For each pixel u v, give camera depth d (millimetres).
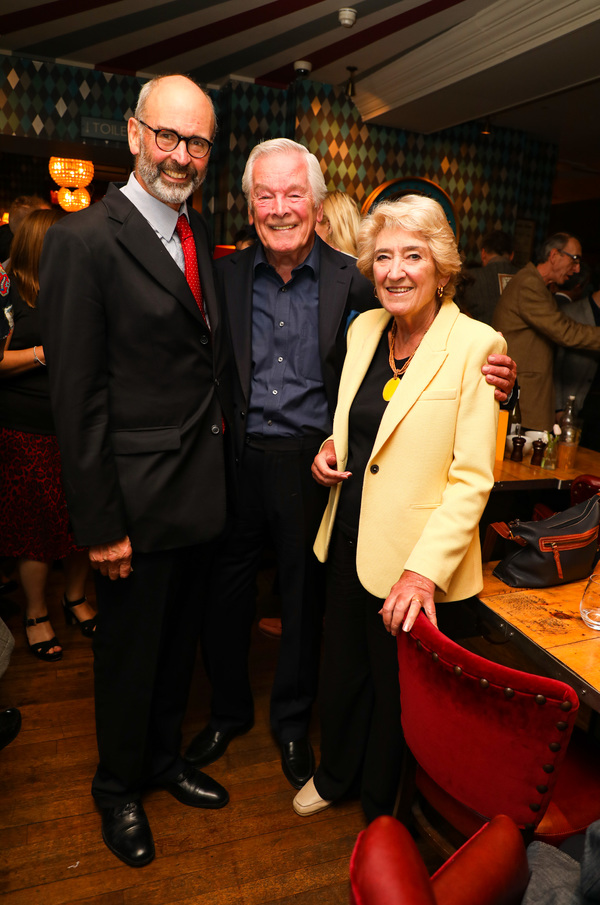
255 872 1732
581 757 1511
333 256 1954
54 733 2219
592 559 1706
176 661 1897
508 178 6336
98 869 1725
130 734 1780
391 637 1635
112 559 1615
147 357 1596
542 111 5559
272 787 2035
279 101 5809
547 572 1641
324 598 2092
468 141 6105
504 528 1681
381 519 1551
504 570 1686
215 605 2057
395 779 1729
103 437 1563
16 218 3551
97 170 8789
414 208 1420
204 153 1573
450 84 4512
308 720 2168
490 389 1451
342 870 1748
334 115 5637
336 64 5168
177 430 1652
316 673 2137
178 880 1698
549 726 1093
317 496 1946
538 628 1453
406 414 1489
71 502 1571
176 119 1507
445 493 1481
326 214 2619
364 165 5812
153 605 1723
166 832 1849
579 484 2312
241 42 4938
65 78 5504
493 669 1115
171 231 1648
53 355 1509
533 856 1073
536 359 3430
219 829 1867
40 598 2639
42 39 5035
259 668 2641
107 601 1712
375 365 1671
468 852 917
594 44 3703
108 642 1736
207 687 2521
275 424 1895
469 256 6352
